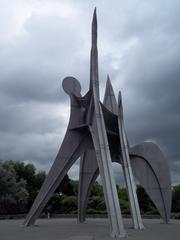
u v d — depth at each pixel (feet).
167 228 82.79
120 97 92.94
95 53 78.89
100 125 75.56
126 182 85.35
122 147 88.99
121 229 65.41
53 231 74.74
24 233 70.33
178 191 178.40
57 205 190.49
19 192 172.24
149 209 173.17
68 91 91.81
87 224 100.73
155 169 107.04
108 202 68.69
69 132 90.84
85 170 107.04
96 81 78.38
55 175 88.38
